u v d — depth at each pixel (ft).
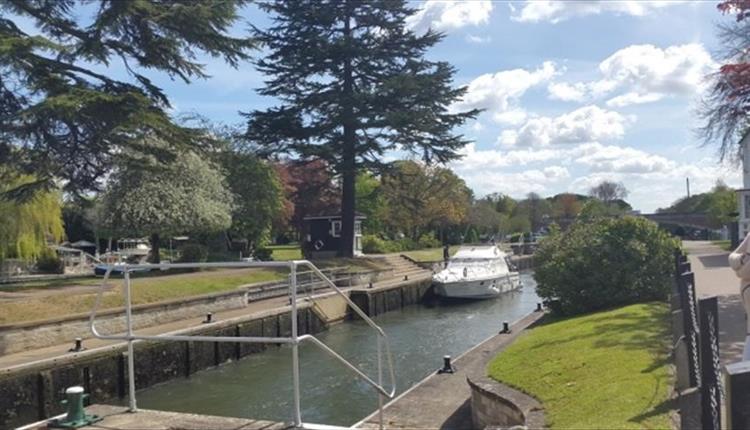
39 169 70.38
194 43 74.69
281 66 122.83
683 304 18.16
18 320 54.13
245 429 18.92
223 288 83.15
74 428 19.40
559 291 48.67
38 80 63.31
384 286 105.09
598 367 25.72
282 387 51.19
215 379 55.83
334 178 135.95
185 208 101.35
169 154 77.25
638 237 48.24
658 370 23.89
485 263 118.93
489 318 92.84
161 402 48.19
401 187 148.15
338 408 44.14
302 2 121.60
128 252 144.15
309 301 82.23
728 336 32.45
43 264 122.93
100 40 68.39
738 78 51.19
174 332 56.95
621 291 46.91
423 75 121.29
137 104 67.21
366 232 202.69
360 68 127.03
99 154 73.46
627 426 18.17
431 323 88.89
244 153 133.39
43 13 68.69
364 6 123.54
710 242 183.32
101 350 49.24
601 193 320.09
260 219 135.03
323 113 124.67
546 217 306.55
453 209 207.62
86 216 111.55
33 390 43.80
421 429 26.35
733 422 8.78
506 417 23.73
